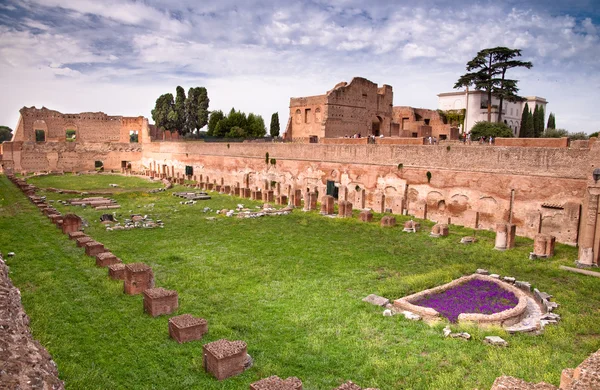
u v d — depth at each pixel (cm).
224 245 2281
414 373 1038
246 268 1875
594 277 1841
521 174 2673
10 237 2281
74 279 1648
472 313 1380
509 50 5309
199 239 2414
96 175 6366
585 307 1504
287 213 3288
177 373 1025
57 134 7625
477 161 2900
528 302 1579
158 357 1095
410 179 3325
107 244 2256
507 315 1349
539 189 2594
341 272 1855
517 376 1015
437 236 2536
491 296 1581
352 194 3775
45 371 805
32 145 6806
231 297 1531
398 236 2550
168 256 2030
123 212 3291
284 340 1205
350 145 3812
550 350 1170
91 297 1476
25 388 710
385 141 3922
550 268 1947
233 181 5350
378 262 2014
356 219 3036
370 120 5962
